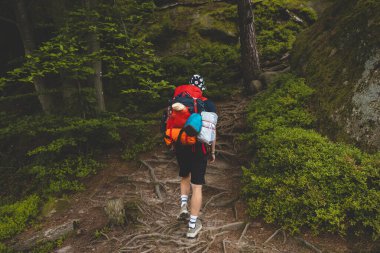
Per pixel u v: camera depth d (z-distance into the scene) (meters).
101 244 4.29
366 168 3.86
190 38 10.96
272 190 4.31
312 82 6.22
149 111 8.99
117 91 9.55
